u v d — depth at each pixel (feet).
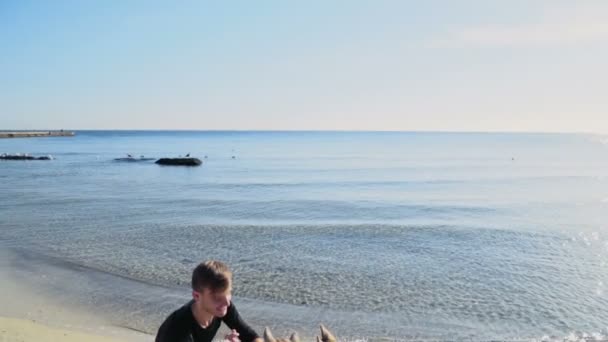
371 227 65.62
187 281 39.75
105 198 94.02
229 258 48.03
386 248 53.11
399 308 33.99
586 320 32.12
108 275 41.32
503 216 76.28
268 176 148.05
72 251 50.24
